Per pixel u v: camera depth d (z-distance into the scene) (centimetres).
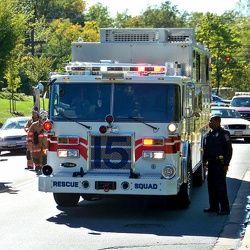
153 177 1942
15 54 8431
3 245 1611
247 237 1606
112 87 1995
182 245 1614
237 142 4891
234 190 2536
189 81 2105
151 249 1571
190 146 2189
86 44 2338
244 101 5969
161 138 1953
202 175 2672
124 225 1877
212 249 1571
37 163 3172
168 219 1969
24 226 1852
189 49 2244
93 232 1773
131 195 2012
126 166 1972
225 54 12188
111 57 2323
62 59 12400
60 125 2011
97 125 1986
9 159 3909
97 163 1984
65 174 1997
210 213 2069
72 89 2017
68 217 1997
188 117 2105
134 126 1966
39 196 2400
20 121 4488
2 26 7381
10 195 2427
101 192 1947
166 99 1969
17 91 11806
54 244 1623
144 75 2006
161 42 2297
